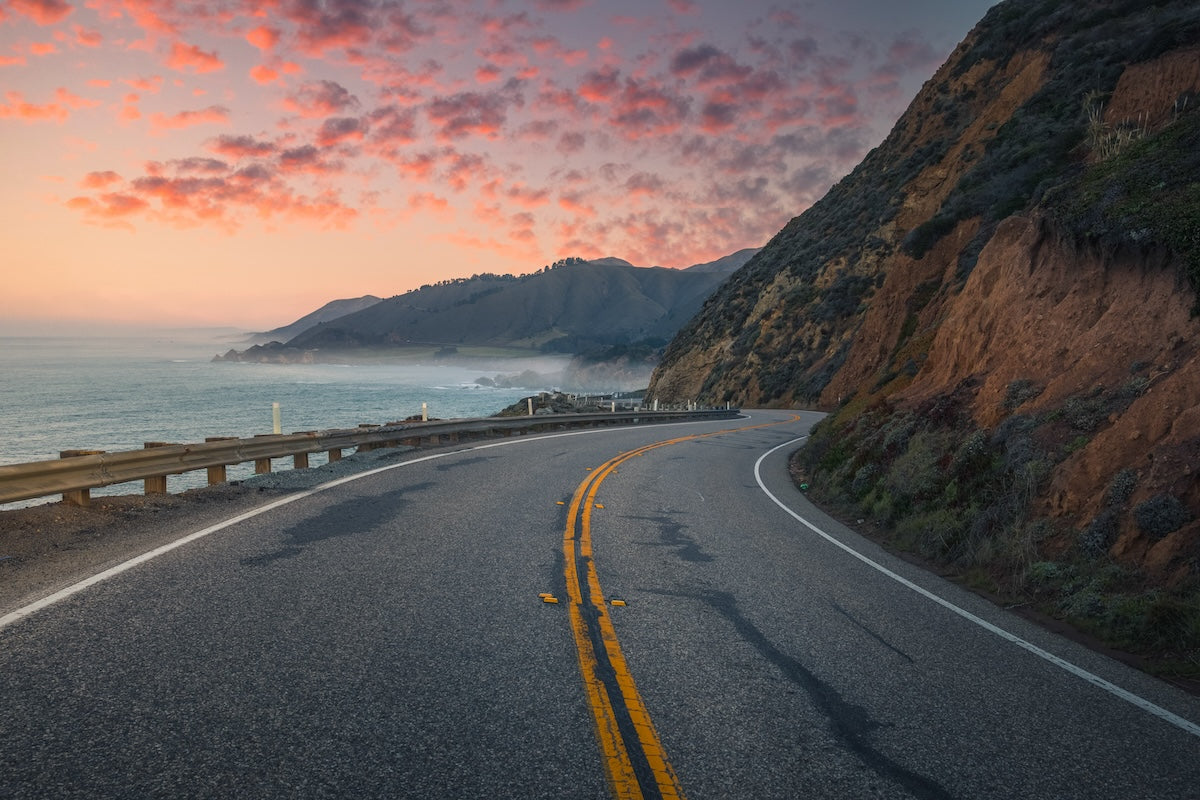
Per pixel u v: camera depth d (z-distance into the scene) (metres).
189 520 8.09
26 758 3.01
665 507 11.09
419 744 3.37
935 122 58.00
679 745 3.56
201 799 2.80
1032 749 3.78
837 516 12.20
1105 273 11.29
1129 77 22.98
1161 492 7.12
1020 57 48.66
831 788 3.24
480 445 19.34
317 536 7.60
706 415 43.34
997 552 8.31
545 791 3.04
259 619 4.93
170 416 90.69
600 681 4.27
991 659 5.24
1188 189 10.41
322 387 196.88
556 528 8.81
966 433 11.65
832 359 53.31
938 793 3.27
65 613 4.81
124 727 3.33
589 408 38.97
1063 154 24.52
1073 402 9.64
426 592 5.84
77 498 8.08
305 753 3.21
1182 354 8.68
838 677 4.65
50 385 172.12
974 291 16.14
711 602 6.19
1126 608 6.22
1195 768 3.68
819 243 69.25
